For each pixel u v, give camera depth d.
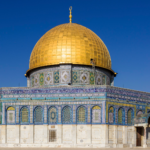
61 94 55.16
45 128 54.47
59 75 60.94
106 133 53.06
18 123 55.06
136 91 59.06
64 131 54.12
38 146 53.97
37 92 55.91
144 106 59.94
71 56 61.12
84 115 54.22
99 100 54.06
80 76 61.25
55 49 61.75
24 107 55.69
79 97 54.62
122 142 55.22
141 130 58.16
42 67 62.88
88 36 64.06
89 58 61.94
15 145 54.22
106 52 65.81
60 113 54.59
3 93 56.38
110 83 67.88
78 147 52.88
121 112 56.31
